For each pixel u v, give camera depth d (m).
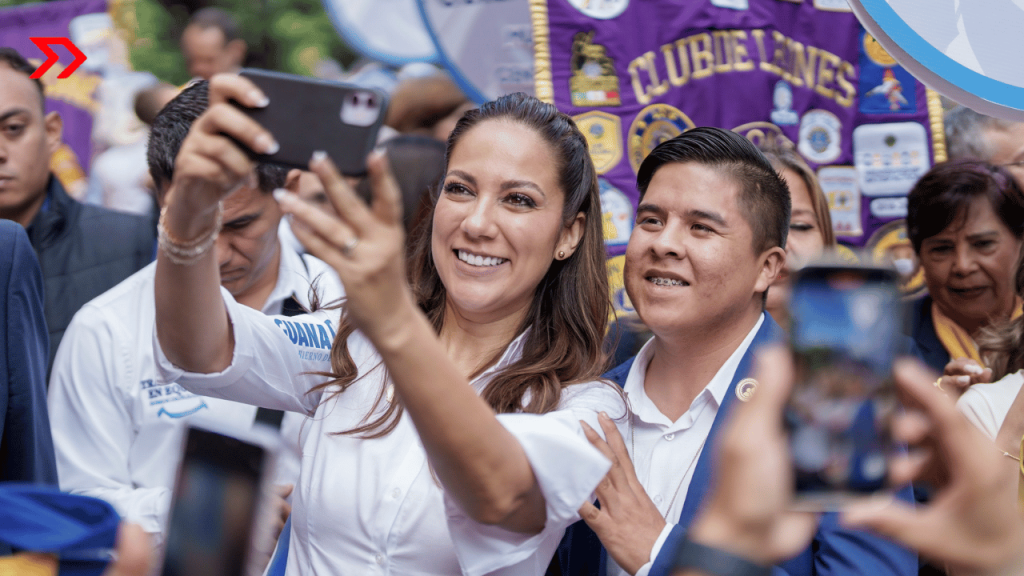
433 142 3.27
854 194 3.11
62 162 5.18
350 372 1.71
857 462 0.90
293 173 2.40
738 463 0.78
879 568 1.61
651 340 2.07
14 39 5.25
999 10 1.90
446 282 1.67
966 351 2.83
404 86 4.16
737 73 2.96
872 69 3.13
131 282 2.48
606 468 1.28
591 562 1.81
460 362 1.77
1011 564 0.79
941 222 2.75
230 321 1.55
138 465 2.33
